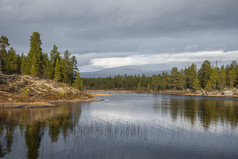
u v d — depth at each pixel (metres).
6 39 80.88
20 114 39.97
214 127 31.08
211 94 129.50
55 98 71.88
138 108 55.75
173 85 165.50
